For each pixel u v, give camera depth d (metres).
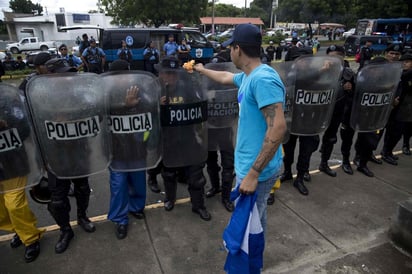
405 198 3.15
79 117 1.96
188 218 2.79
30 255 2.24
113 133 2.19
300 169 3.23
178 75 2.31
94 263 2.24
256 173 1.56
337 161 4.25
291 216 2.82
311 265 2.23
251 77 1.57
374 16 31.27
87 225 2.58
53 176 2.20
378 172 3.76
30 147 2.00
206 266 2.22
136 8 21.81
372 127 3.29
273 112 1.48
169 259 2.28
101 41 10.27
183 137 2.45
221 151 2.81
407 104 3.71
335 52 3.28
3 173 1.94
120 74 2.07
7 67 14.79
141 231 2.60
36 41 26.97
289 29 44.06
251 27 1.60
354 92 3.23
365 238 2.53
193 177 2.65
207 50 11.53
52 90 1.87
